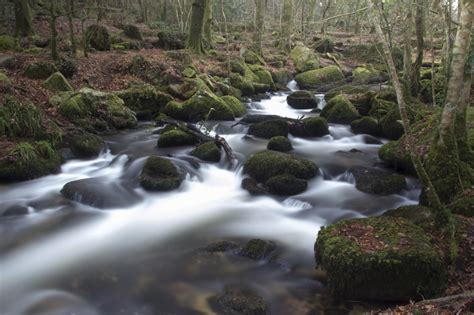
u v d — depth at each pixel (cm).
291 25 2761
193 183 914
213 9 3500
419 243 518
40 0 2688
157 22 3178
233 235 709
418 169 573
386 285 498
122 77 1593
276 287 555
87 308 514
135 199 826
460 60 652
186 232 720
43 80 1357
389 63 521
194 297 534
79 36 2142
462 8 616
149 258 632
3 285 559
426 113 1170
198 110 1412
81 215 754
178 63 1752
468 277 512
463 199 660
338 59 2709
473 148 873
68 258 630
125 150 1090
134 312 505
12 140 951
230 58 2158
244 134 1288
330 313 500
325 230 571
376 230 556
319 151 1141
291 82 2284
